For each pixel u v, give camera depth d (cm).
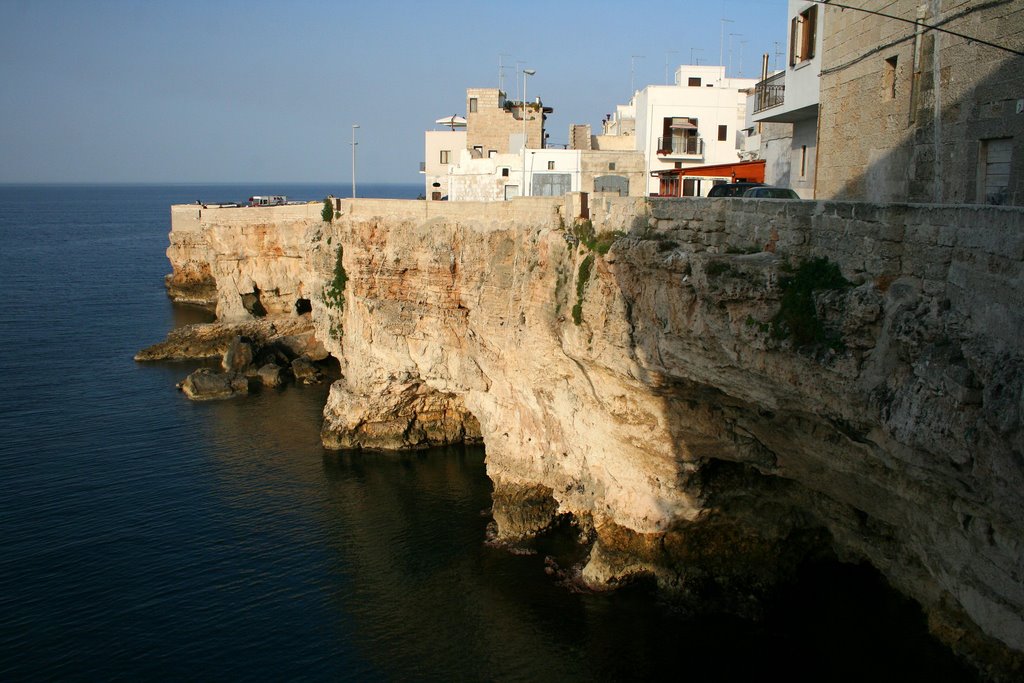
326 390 5122
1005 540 1391
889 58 2045
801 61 2712
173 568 2819
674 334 2002
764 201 1828
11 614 2525
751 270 1753
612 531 2620
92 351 6162
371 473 3709
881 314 1514
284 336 5931
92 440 4116
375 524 3159
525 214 3122
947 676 1920
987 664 1819
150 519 3203
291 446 4081
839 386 1591
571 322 2505
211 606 2588
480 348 3362
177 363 5778
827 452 1844
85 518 3203
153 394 4981
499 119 6744
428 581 2717
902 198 1983
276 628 2469
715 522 2519
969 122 1692
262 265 6297
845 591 2436
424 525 3145
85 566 2823
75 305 8238
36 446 4012
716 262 1841
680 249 2044
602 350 2322
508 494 3117
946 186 1781
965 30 1703
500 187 5378
